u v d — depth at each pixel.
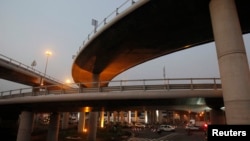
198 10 23.89
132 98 23.95
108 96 24.97
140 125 74.12
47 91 30.39
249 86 15.43
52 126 36.59
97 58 39.22
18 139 32.81
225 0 17.62
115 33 30.50
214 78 22.64
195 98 22.86
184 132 53.94
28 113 34.44
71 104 30.28
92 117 40.69
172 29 28.80
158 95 23.03
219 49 17.09
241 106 14.94
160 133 48.56
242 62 15.88
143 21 26.94
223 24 17.09
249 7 22.59
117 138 39.38
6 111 43.91
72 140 37.28
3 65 44.00
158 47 34.72
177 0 22.17
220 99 23.22
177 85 23.06
